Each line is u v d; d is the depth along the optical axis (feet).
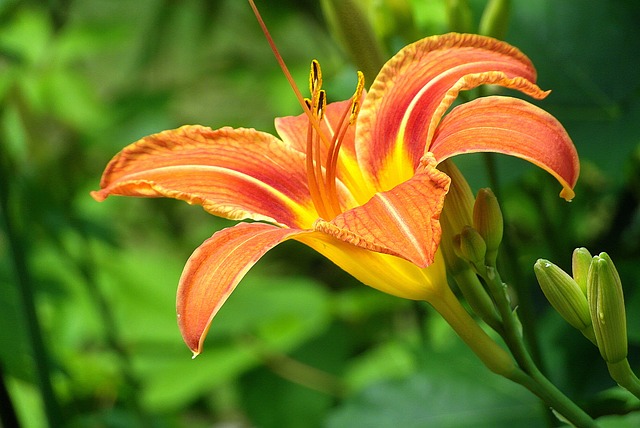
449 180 1.77
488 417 2.46
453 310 1.94
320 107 1.98
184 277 1.86
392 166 1.98
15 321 2.46
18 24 3.27
